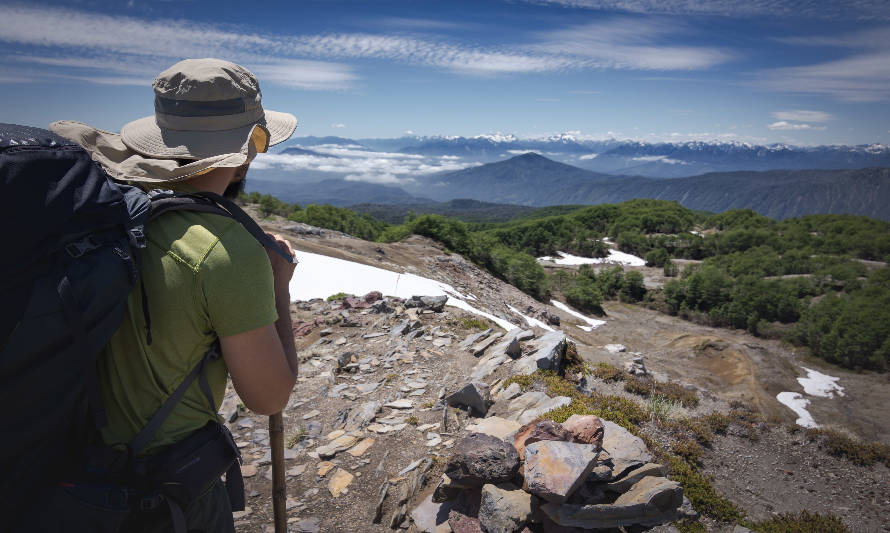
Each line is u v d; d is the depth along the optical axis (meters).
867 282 88.50
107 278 1.03
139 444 1.22
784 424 11.40
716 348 40.12
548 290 67.75
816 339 60.50
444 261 45.62
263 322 1.26
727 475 8.68
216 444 1.36
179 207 1.23
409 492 4.72
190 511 1.36
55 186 1.02
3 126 1.12
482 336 10.13
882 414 31.66
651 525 4.00
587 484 4.26
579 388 8.78
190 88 1.34
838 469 9.88
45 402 0.99
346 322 12.22
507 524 3.89
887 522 8.23
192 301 1.18
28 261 0.93
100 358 1.22
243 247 1.25
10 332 0.91
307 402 7.51
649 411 9.30
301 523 4.41
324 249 32.47
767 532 6.44
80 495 1.13
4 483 1.03
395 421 6.39
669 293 81.94
